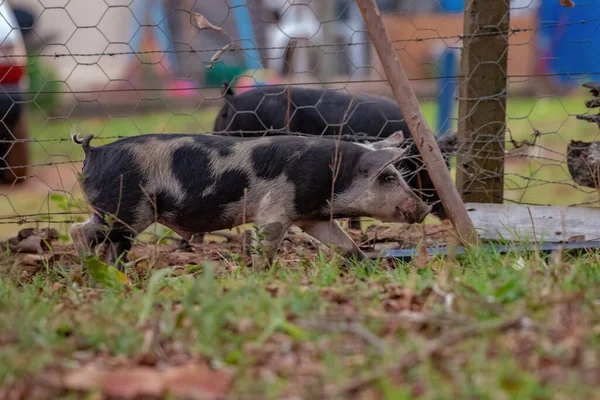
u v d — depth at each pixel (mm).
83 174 9023
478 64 11023
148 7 25594
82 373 5004
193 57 24469
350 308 6180
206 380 4879
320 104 12453
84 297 7391
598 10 15539
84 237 8961
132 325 6055
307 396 4676
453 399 4531
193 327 5789
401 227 11617
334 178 8875
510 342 5199
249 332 5613
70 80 26219
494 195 11227
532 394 4520
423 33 26344
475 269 7863
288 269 8781
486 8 10898
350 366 5043
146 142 9109
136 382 4879
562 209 10477
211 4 23922
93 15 25719
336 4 24047
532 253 8859
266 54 23188
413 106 9188
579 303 5895
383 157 9109
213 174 9031
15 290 7609
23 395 4828
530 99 26203
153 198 9016
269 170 9047
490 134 11133
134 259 10406
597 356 4914
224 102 12461
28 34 21281
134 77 26188
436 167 9312
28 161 16812
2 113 16125
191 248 11219
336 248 9109
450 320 5578
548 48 24719
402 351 5074
